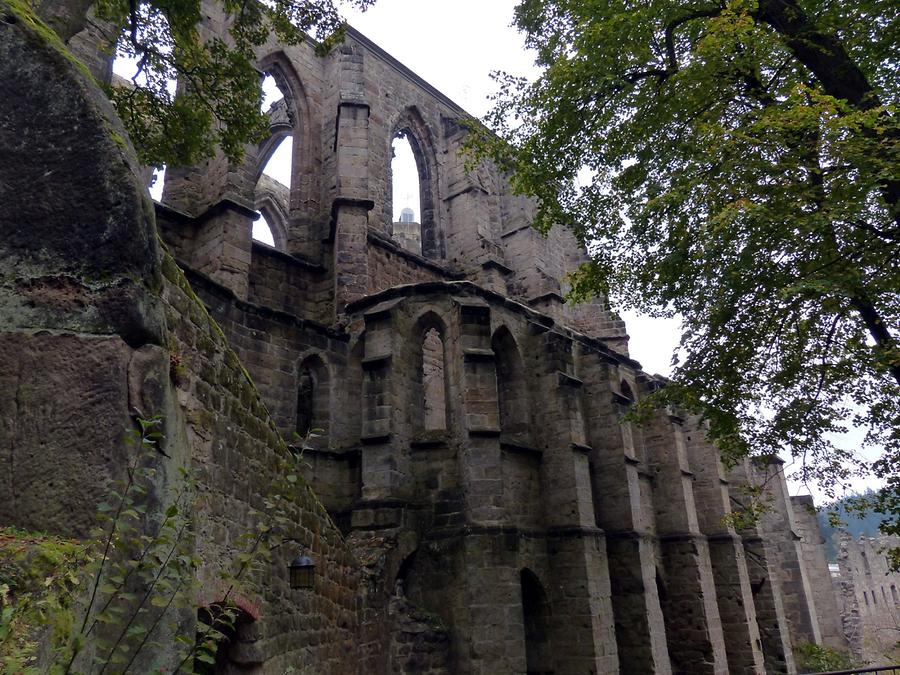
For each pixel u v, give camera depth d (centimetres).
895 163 1023
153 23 1559
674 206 1376
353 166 2517
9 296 439
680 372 1533
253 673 825
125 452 427
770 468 4141
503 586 1722
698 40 1426
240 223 2064
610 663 1998
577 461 2180
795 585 3981
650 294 1557
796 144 1206
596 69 1556
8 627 301
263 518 852
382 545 1678
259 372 1884
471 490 1784
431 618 1677
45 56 485
